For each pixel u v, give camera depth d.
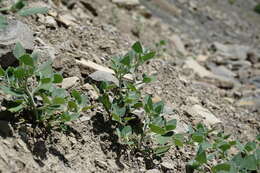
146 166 3.84
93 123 3.99
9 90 3.39
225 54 11.19
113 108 3.95
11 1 5.38
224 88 7.99
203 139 4.05
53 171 3.32
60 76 3.46
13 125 3.47
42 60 4.49
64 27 5.90
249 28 16.64
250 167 3.95
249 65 10.60
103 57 5.53
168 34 10.72
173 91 5.76
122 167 3.72
